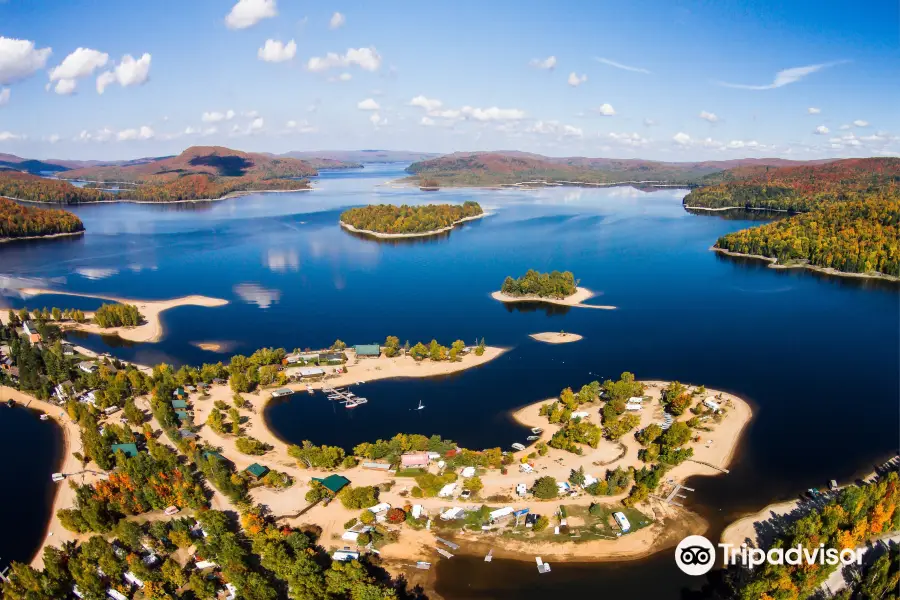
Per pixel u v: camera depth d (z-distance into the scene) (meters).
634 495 136.38
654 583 114.00
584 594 111.31
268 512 134.25
